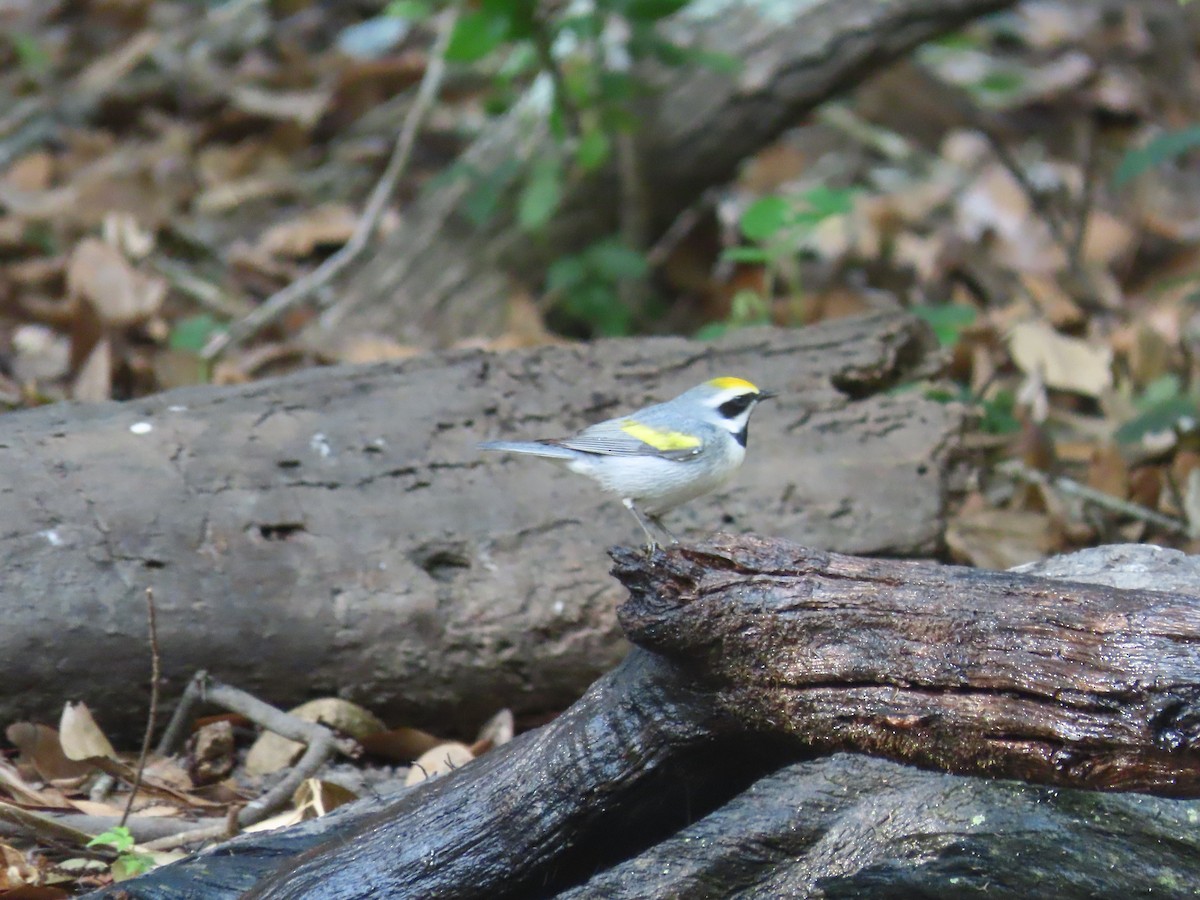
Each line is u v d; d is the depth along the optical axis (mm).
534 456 10344
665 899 6633
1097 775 5590
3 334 14711
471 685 9836
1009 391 15422
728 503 10375
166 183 18969
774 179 21094
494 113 16922
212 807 8961
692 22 17078
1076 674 5570
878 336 11617
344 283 17172
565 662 9883
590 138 15328
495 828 6797
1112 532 13312
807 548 6305
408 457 10117
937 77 23078
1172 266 19938
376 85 21094
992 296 18578
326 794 8789
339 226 17875
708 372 11148
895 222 19891
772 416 10883
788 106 16922
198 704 9391
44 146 20297
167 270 16859
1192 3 22578
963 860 6434
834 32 16672
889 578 6082
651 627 6289
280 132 20359
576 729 6734
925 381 12047
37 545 9133
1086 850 6398
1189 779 5410
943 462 10844
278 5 23375
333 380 10492
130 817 8617
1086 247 20031
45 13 23266
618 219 17156
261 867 7504
